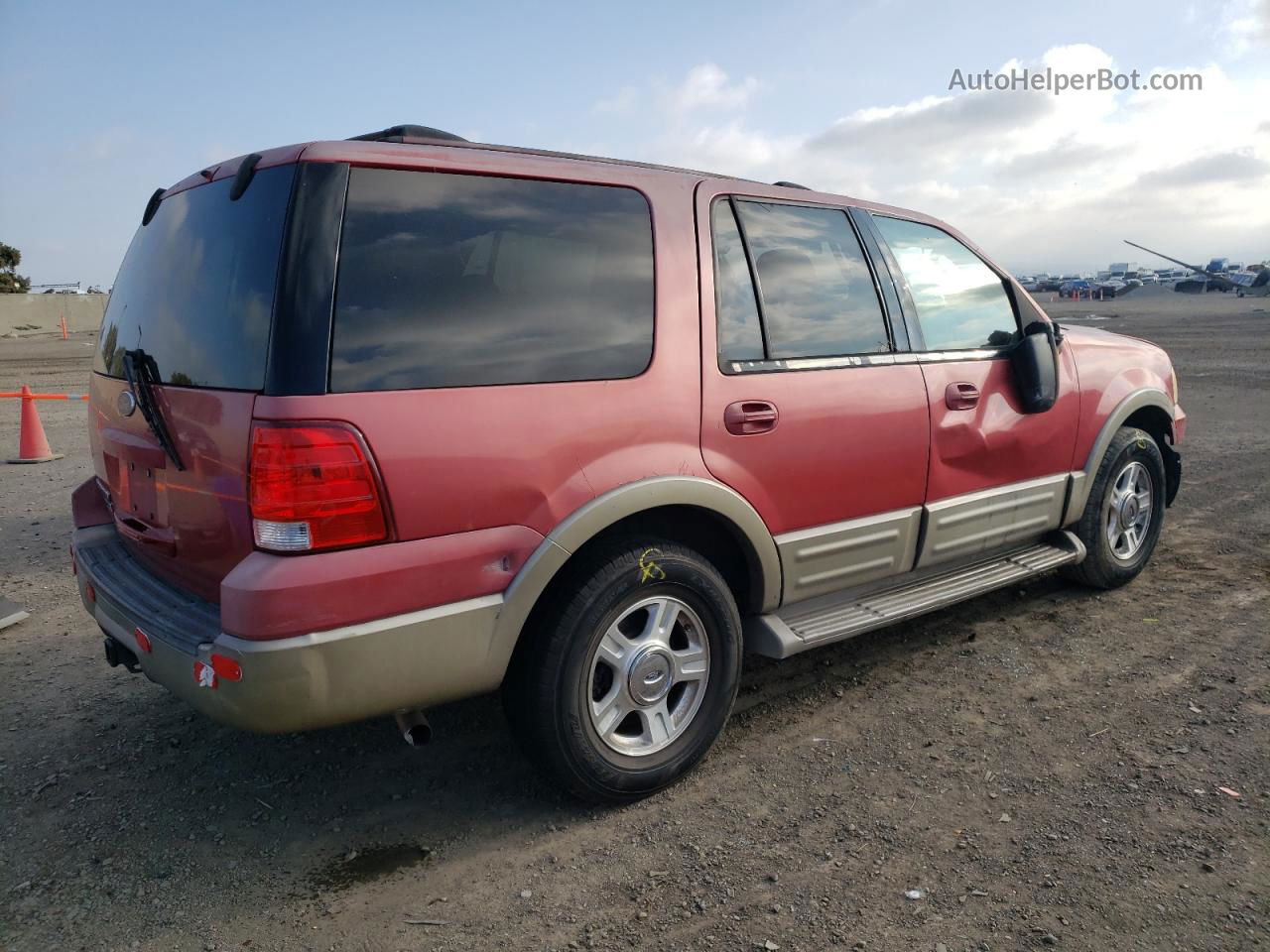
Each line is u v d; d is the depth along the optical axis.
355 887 2.61
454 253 2.63
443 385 2.53
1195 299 48.12
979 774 3.10
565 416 2.72
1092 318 29.98
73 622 4.77
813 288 3.47
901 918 2.39
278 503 2.31
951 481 3.84
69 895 2.58
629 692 2.91
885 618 3.54
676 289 3.04
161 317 2.88
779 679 3.91
